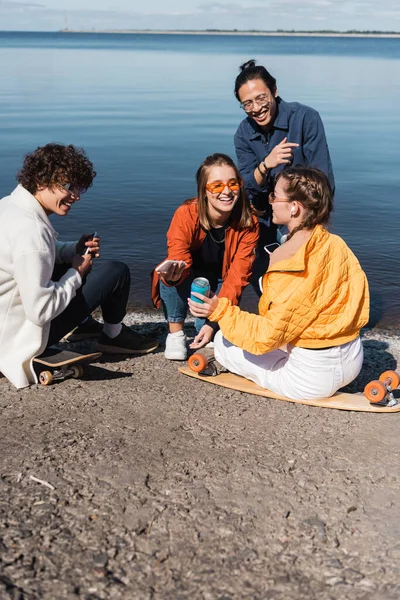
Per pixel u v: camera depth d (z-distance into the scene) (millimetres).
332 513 2738
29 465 2971
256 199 4754
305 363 3533
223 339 3842
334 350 3510
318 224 3402
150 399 3699
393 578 2395
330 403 3621
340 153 13914
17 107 20953
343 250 3455
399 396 3869
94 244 3820
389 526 2674
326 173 4609
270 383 3717
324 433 3373
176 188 10445
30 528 2566
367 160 13195
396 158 13438
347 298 3463
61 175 3518
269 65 49688
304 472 3014
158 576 2367
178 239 4148
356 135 16281
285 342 3480
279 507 2760
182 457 3094
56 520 2617
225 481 2918
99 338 4367
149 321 5332
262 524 2654
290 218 3408
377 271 6809
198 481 2908
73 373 3877
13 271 3561
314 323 3439
